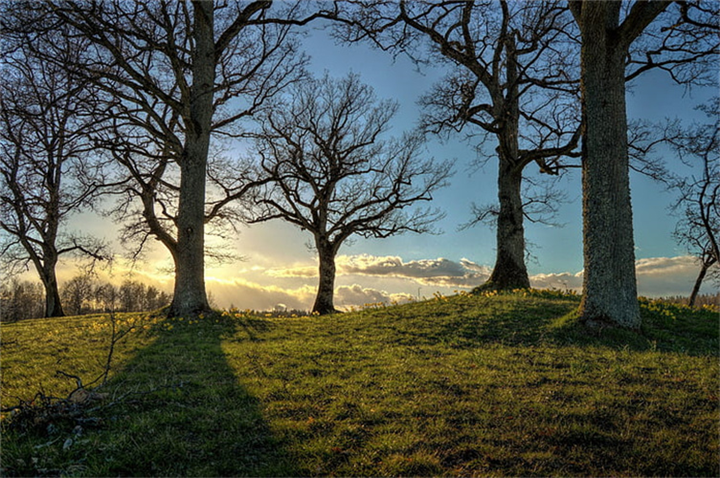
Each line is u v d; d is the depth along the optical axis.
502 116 18.47
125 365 9.01
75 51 15.21
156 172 20.66
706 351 9.32
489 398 6.30
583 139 11.82
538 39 16.62
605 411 5.72
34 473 4.36
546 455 4.69
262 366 8.52
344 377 7.69
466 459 4.68
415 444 4.93
